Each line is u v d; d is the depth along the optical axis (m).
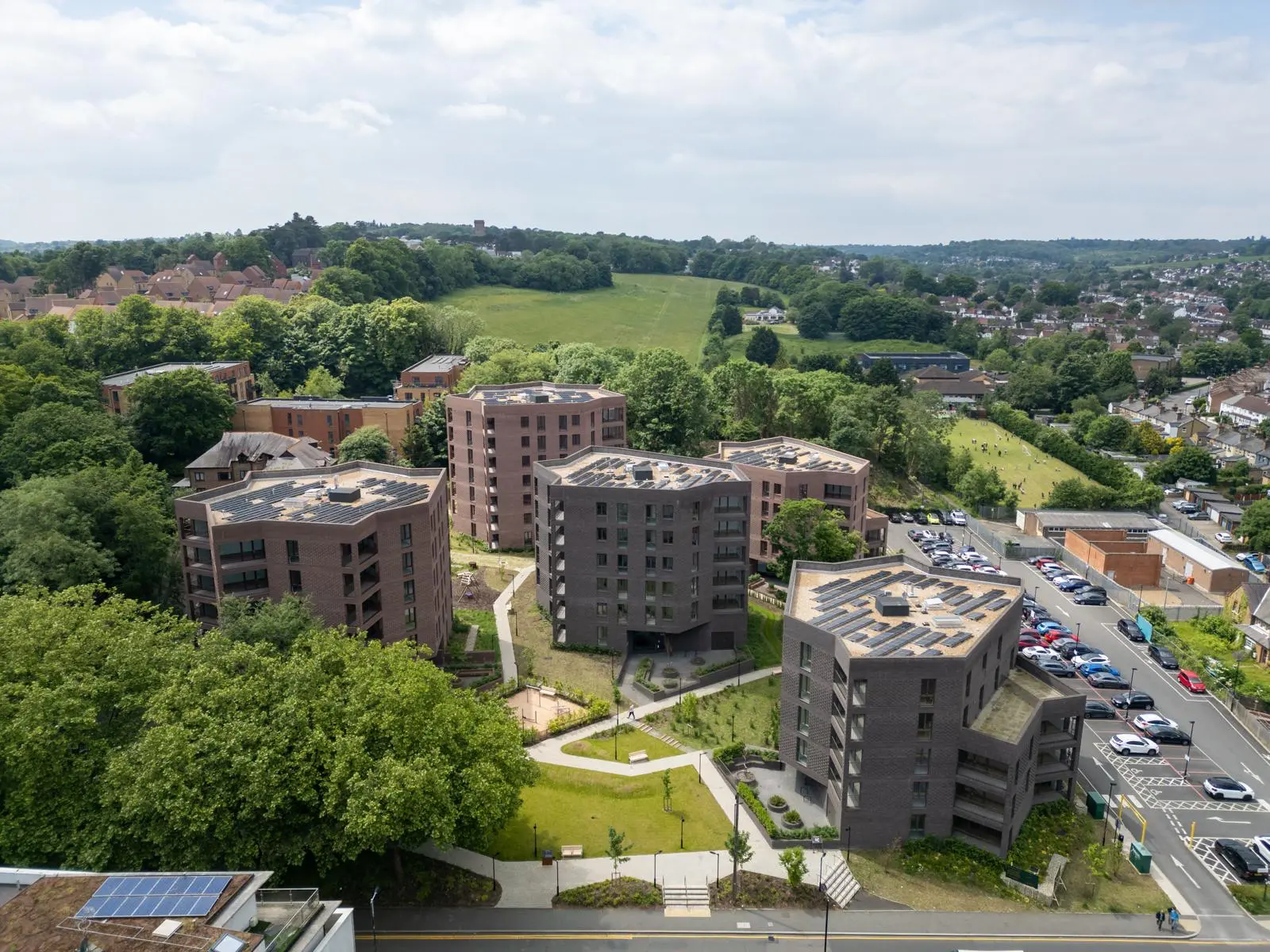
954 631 85.75
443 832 66.25
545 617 127.81
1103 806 87.12
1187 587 156.88
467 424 158.12
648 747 97.31
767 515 149.00
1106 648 129.75
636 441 194.88
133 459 146.62
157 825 64.44
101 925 45.50
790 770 91.56
